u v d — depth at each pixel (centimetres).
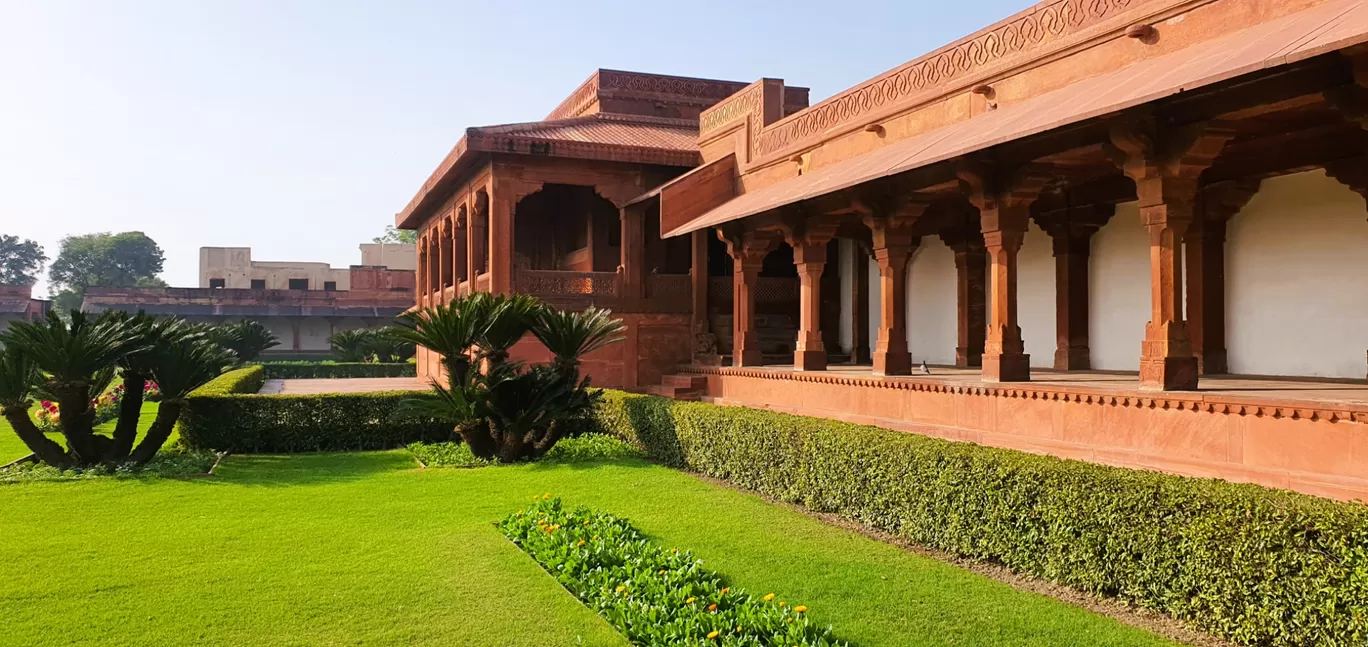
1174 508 465
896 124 1090
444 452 1065
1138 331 1023
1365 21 473
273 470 950
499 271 1410
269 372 2420
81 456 929
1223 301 927
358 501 766
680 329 1495
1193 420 599
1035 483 546
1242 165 866
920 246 1390
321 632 438
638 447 1098
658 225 1633
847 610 480
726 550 607
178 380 950
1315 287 840
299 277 4300
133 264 7031
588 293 1452
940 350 1341
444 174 1600
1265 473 545
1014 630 450
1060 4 878
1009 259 805
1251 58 519
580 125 1622
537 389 1006
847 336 1530
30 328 892
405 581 522
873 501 678
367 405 1164
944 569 565
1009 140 663
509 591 502
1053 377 905
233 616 460
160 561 563
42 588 505
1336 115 693
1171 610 465
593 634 432
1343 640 388
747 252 1270
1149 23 777
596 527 627
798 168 1272
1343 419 507
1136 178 662
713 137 1515
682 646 405
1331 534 395
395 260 4444
